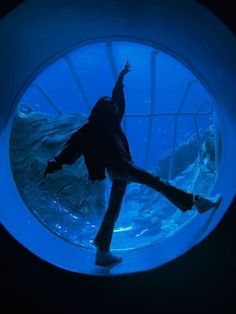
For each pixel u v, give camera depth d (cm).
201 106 765
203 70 331
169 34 327
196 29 280
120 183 316
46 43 327
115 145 306
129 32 359
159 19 305
